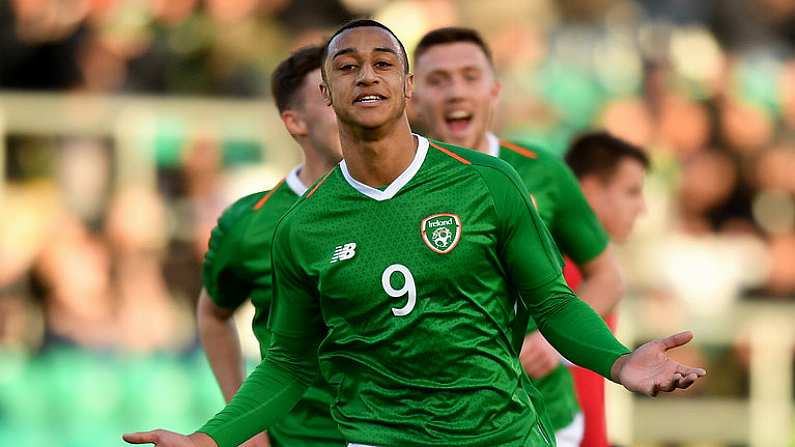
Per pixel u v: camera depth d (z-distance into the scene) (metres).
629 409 37.19
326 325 15.38
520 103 42.88
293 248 15.19
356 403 15.42
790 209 43.16
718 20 46.00
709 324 39.19
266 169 37.75
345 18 42.44
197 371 35.59
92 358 35.34
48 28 39.97
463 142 20.94
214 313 20.72
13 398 34.59
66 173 37.00
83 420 34.72
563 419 21.33
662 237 41.06
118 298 36.28
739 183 43.34
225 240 19.73
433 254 14.66
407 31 42.59
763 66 45.75
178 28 40.78
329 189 15.13
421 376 14.95
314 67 19.33
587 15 45.16
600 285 21.00
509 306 15.21
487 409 14.91
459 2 43.81
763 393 38.75
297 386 15.96
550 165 20.70
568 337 14.66
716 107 44.19
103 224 36.97
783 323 39.09
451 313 14.74
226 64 40.69
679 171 42.81
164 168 37.53
